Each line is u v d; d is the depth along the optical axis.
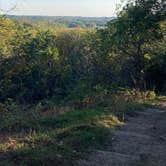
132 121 16.62
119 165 9.41
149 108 22.53
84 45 65.62
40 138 10.88
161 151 11.16
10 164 8.32
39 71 56.50
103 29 43.34
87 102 22.28
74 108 20.11
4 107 18.12
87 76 44.34
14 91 46.97
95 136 11.77
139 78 38.34
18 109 17.88
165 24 34.31
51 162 8.75
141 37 35.94
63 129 12.59
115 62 41.69
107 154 10.20
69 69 59.22
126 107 19.72
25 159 8.68
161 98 30.33
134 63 38.72
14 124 13.91
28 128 13.65
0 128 13.41
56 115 16.38
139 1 33.81
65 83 57.25
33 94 53.69
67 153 9.62
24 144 10.12
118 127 14.59
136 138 12.65
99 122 14.37
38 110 18.66
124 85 38.78
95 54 48.94
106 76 42.66
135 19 34.06
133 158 10.16
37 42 59.00
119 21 36.00
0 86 42.53
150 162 9.95
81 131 12.12
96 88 29.64
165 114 19.69
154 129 14.90
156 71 39.03
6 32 22.36
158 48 37.91
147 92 30.58
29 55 54.94
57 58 59.09
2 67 42.50
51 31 68.06
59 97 46.56
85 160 9.48
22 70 51.66
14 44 51.50
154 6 32.81
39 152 9.22
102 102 21.50
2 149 9.33
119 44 37.50
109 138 12.11
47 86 55.94
